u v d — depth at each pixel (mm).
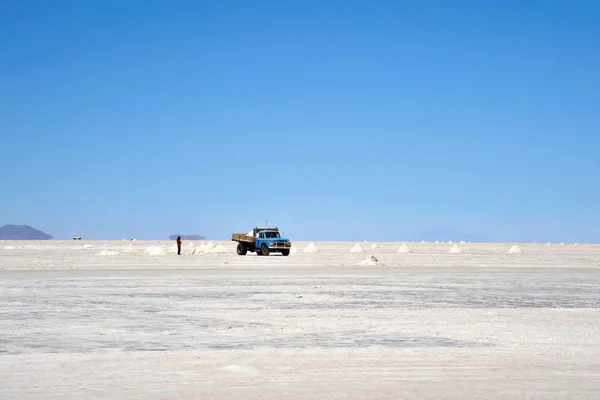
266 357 13305
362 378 11289
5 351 14078
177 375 11516
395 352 13914
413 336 16250
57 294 27406
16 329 17422
